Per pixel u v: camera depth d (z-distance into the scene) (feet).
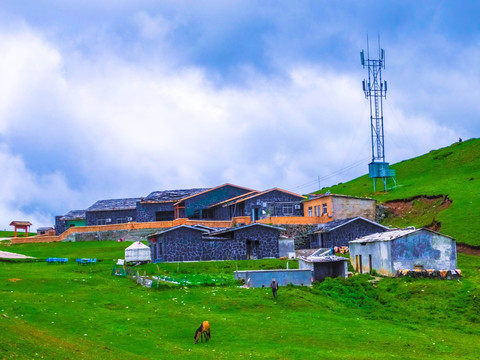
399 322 175.83
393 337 154.40
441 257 232.73
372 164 461.37
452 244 234.17
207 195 422.82
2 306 157.48
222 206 412.16
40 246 371.35
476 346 151.43
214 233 295.89
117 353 124.67
